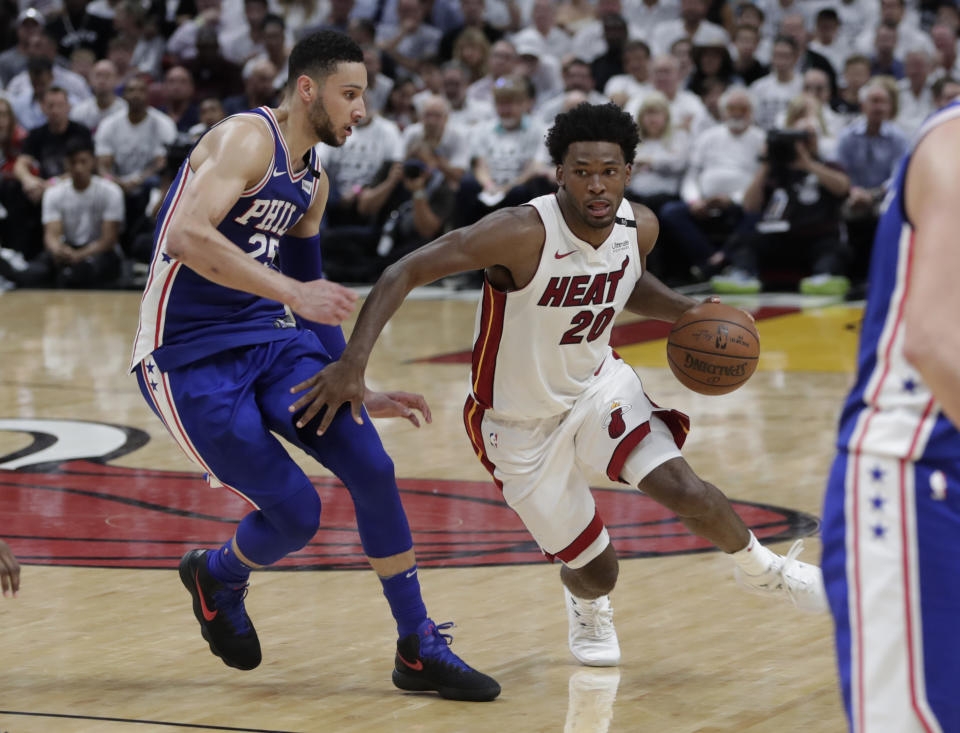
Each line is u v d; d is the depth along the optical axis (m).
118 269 23.06
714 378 6.59
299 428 6.15
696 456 11.25
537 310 6.25
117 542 8.84
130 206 23.31
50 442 11.99
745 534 6.35
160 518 9.45
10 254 22.98
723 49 22.81
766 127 22.12
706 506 6.23
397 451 11.56
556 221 6.12
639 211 6.56
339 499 10.02
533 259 6.14
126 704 6.02
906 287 3.54
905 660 3.48
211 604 6.33
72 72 26.53
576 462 6.59
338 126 6.12
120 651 6.79
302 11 26.66
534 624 7.18
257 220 6.11
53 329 18.62
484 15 26.08
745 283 20.75
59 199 22.59
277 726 5.73
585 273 6.21
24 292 22.45
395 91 23.45
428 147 21.64
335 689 6.25
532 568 8.20
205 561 6.34
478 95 23.94
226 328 6.22
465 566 8.25
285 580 8.02
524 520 6.60
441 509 9.65
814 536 8.77
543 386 6.41
